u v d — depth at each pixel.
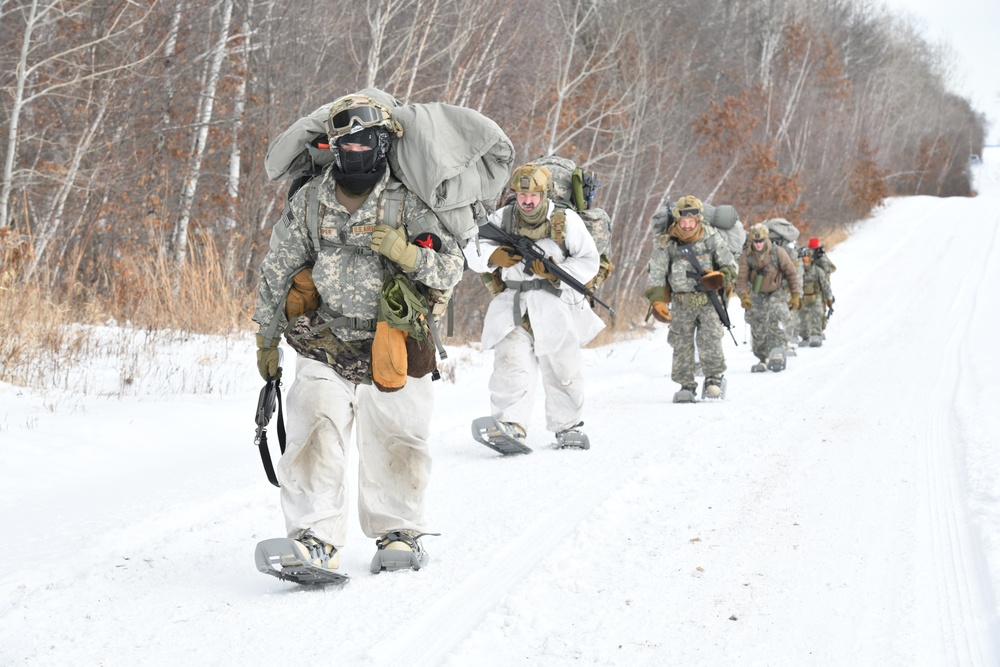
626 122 36.19
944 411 13.89
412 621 5.73
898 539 7.52
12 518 7.84
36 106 21.08
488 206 6.44
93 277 19.88
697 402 15.19
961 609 6.05
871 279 45.84
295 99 24.61
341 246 6.14
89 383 13.48
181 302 18.47
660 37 39.41
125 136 21.69
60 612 5.75
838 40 90.50
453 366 18.03
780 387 16.92
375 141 5.99
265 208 24.39
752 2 63.16
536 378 11.15
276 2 24.31
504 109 30.50
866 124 87.12
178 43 23.17
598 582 6.47
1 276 15.52
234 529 7.68
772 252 19.62
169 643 5.34
